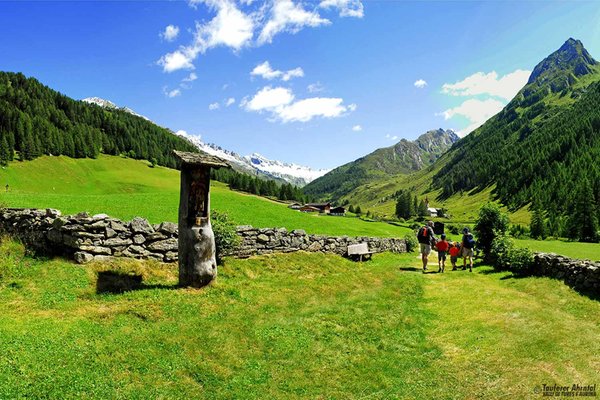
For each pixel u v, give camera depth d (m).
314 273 18.72
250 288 14.49
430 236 22.12
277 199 179.25
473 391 8.41
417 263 25.64
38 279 11.71
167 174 164.38
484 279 19.02
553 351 9.80
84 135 173.25
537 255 18.81
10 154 129.12
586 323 11.79
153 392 7.52
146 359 8.52
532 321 11.99
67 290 11.38
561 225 101.94
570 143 182.00
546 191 150.25
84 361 8.01
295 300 14.14
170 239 15.54
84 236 13.35
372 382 8.98
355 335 11.53
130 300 11.45
